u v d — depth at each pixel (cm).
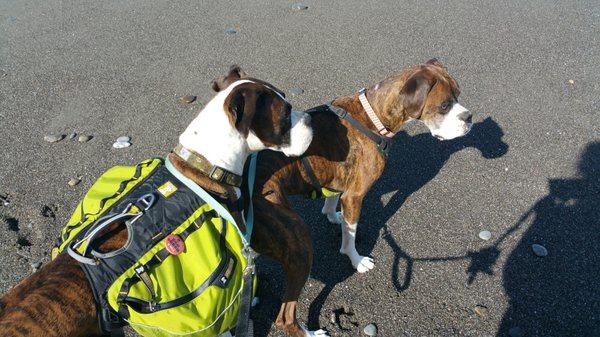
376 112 112
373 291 121
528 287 121
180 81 202
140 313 74
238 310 85
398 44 230
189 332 77
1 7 279
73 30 249
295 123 91
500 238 134
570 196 147
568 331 111
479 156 163
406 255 130
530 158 162
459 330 112
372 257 129
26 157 161
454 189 150
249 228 92
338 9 265
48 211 141
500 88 198
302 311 116
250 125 86
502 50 225
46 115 183
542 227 137
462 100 190
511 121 179
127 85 200
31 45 234
